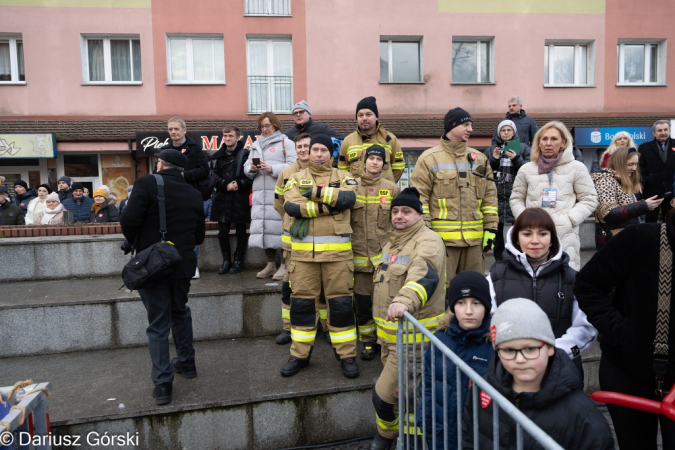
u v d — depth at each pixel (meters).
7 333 4.42
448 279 3.99
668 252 2.05
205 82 14.48
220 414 3.34
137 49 14.27
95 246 5.86
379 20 14.70
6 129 12.98
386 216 4.08
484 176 4.00
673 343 2.06
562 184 3.87
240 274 5.73
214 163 5.84
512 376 1.89
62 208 7.69
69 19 13.60
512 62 15.23
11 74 13.90
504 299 2.61
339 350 3.75
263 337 4.83
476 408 1.82
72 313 4.53
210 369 3.95
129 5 13.81
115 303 4.61
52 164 13.65
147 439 3.23
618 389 2.28
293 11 14.38
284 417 3.44
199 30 14.13
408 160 14.75
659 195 6.09
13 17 13.38
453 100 15.14
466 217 3.97
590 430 1.73
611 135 14.55
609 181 4.36
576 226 3.85
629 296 2.19
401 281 3.01
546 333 1.79
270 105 14.68
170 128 5.17
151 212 3.40
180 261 3.28
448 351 2.02
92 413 3.21
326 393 3.51
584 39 15.41
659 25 15.59
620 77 15.91
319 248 3.68
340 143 5.08
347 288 3.75
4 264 5.65
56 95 13.70
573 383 1.78
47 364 4.23
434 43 14.95
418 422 2.77
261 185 5.29
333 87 14.66
